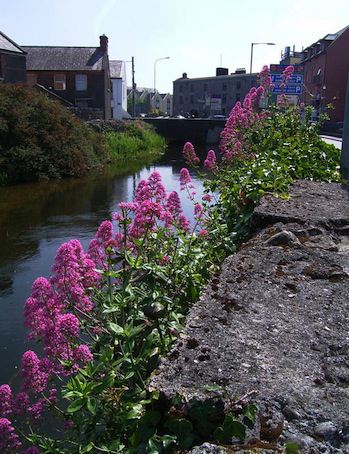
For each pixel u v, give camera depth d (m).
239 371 2.23
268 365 2.29
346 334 2.61
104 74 53.47
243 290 3.12
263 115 8.73
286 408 2.02
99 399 2.44
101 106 53.88
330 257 3.70
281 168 6.41
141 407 2.35
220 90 96.00
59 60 54.19
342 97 52.38
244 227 5.07
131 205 3.75
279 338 2.54
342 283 3.28
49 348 2.65
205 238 4.56
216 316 2.75
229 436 1.93
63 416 2.82
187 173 6.12
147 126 46.28
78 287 2.96
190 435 1.99
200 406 2.04
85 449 2.29
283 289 3.16
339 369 2.30
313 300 3.01
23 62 41.47
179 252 3.85
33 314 2.75
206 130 51.16
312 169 7.34
